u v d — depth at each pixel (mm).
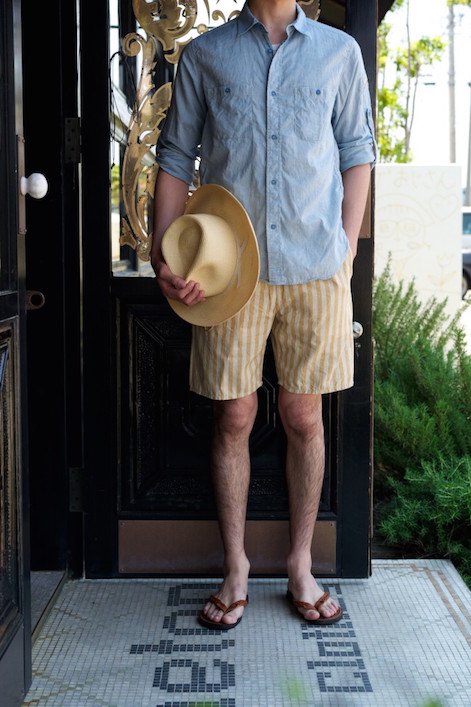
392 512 3514
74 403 2750
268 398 2709
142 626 2428
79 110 2629
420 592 2672
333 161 2273
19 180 1926
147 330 2691
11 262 1923
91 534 2760
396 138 17672
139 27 2652
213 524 2750
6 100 1859
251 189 2217
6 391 1895
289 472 2512
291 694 1343
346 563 2758
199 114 2326
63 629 2404
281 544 2748
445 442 3734
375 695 2072
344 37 2256
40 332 2705
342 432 2715
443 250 6840
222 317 2203
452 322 4984
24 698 2041
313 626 2422
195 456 2738
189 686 2107
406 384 4336
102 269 2662
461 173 6758
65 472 2750
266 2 2199
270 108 2180
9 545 1929
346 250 2289
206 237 2113
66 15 2594
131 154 2684
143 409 2727
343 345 2338
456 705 2025
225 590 2457
